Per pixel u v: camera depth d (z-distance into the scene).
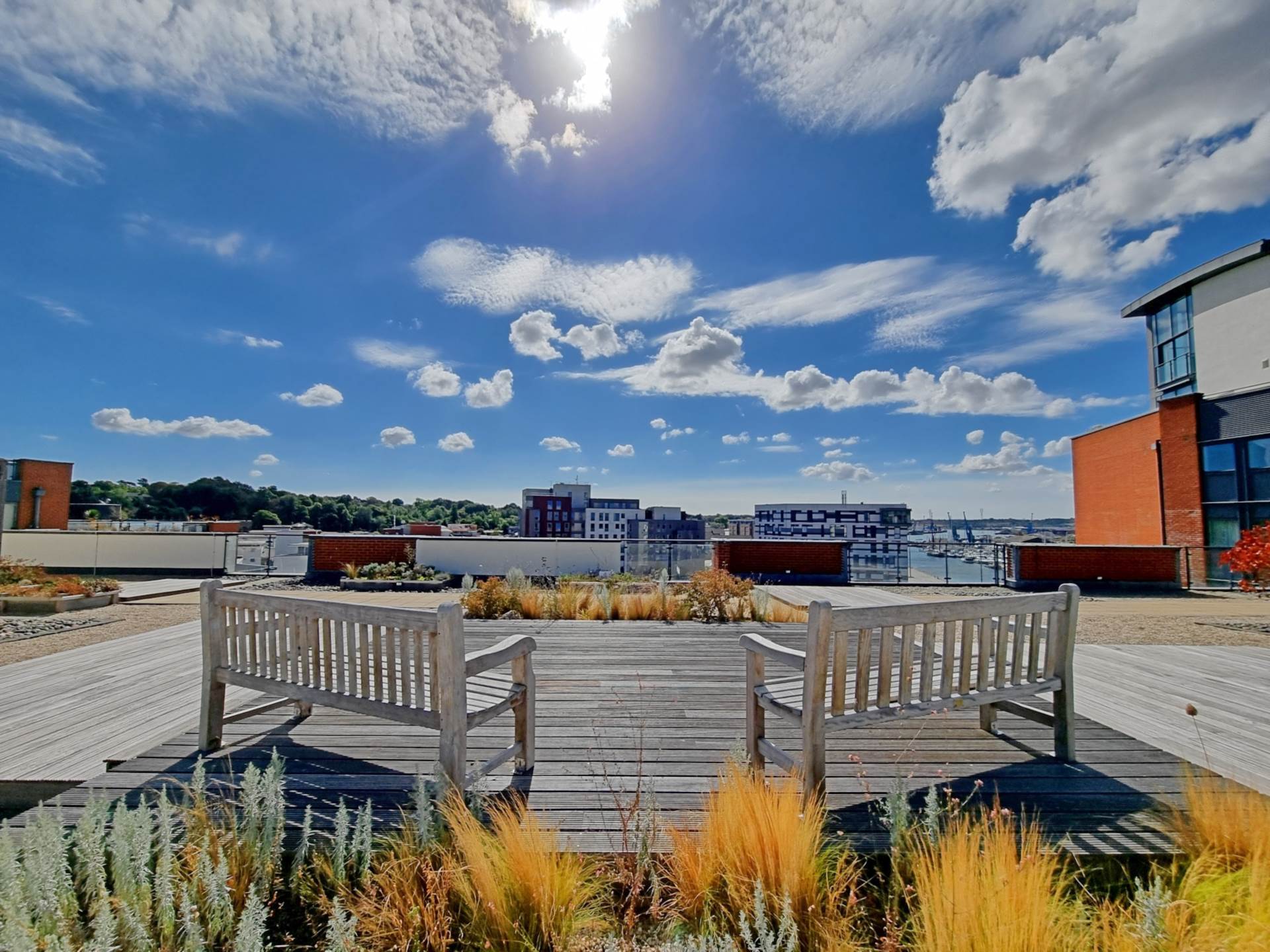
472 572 13.13
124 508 28.02
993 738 2.93
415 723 2.16
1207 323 14.61
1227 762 2.66
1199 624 7.19
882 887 1.76
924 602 2.29
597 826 2.03
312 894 1.63
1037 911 1.34
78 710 3.35
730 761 2.30
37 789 2.42
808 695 2.06
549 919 1.50
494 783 2.40
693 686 3.90
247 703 3.41
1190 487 13.31
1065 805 2.20
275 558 14.22
